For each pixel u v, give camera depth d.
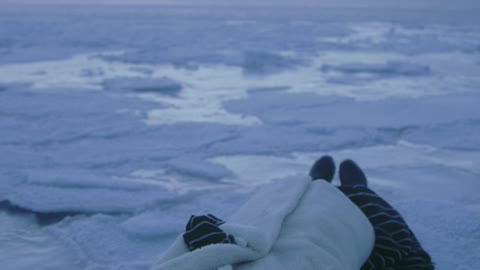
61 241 2.32
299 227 1.49
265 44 15.50
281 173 3.36
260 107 5.63
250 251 1.31
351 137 4.18
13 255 2.18
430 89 7.39
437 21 38.69
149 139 4.21
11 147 3.89
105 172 3.34
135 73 8.94
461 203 2.78
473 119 5.01
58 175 3.16
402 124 4.76
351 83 7.95
